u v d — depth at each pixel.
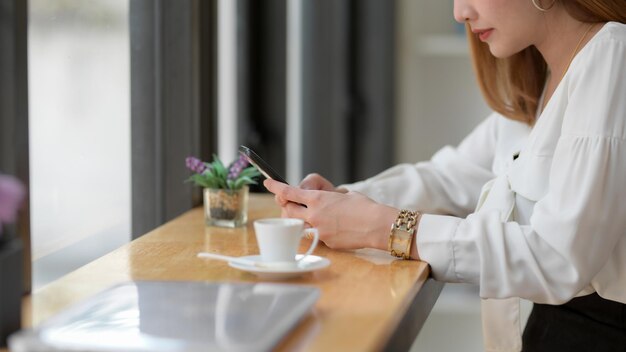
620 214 2.25
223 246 2.41
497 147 2.83
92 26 2.73
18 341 1.67
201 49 3.06
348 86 5.40
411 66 5.59
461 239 2.26
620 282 2.36
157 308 1.84
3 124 2.04
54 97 2.53
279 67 4.64
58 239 2.54
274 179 2.46
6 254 1.76
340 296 2.00
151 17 2.99
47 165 2.49
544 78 2.73
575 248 2.21
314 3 5.14
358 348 1.74
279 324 1.74
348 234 2.33
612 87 2.29
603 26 2.45
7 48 2.02
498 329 2.65
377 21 5.40
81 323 1.76
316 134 5.20
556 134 2.40
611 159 2.25
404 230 2.29
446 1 5.58
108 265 2.21
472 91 5.68
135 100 2.99
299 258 2.22
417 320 2.14
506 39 2.55
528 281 2.23
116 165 2.89
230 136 4.26
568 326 2.61
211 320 1.77
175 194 3.03
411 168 2.90
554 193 2.27
